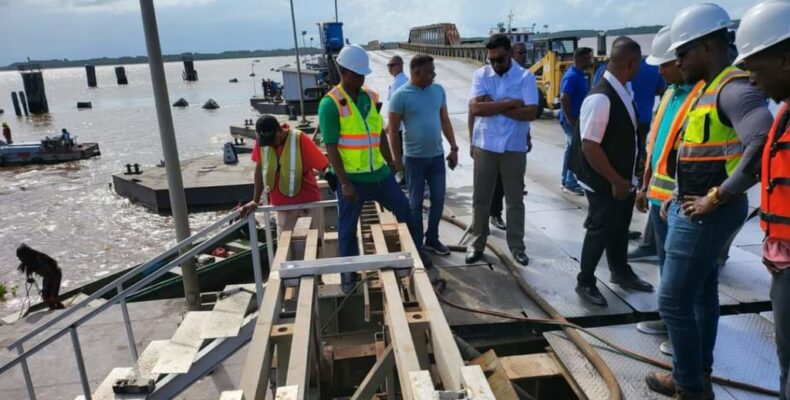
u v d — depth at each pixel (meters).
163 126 5.87
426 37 46.06
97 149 32.22
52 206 20.88
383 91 19.45
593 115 3.67
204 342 4.50
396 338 2.65
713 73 2.54
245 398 2.23
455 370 2.31
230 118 49.00
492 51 4.54
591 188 3.91
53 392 5.64
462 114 14.59
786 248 2.19
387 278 3.31
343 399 3.92
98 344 6.60
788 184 2.12
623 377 3.27
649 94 5.95
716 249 2.57
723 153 2.50
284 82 35.62
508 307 4.21
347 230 4.39
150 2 5.46
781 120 2.15
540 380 3.69
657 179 3.19
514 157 4.75
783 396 2.39
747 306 4.03
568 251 5.30
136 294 8.58
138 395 3.68
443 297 4.39
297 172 4.98
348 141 4.13
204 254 11.05
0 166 29.73
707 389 2.97
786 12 2.00
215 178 20.03
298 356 2.50
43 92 64.75
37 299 12.23
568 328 3.74
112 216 19.20
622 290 4.37
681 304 2.72
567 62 16.19
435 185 5.13
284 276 3.40
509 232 4.99
